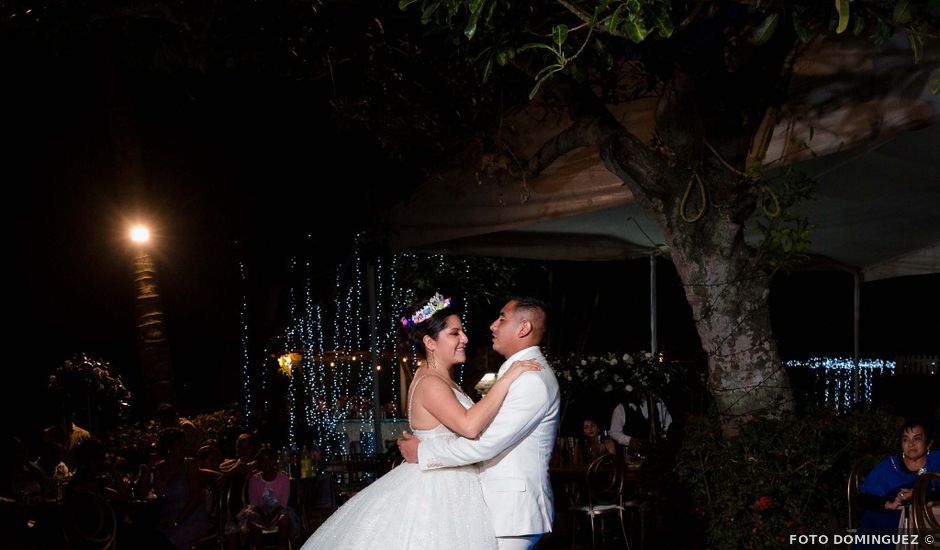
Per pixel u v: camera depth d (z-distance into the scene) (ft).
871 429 21.53
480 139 25.25
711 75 21.13
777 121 20.80
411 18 24.64
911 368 49.60
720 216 21.49
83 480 23.44
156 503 24.75
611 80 24.06
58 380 32.96
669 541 24.09
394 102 25.53
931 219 31.53
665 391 30.40
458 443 13.55
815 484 20.63
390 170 29.68
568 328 49.42
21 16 22.67
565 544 28.89
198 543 24.89
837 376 48.01
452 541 13.44
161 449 25.32
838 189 27.14
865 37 19.48
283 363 50.67
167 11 22.29
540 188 25.66
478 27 18.89
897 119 19.02
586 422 29.84
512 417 13.51
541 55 20.74
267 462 26.45
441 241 30.17
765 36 15.44
